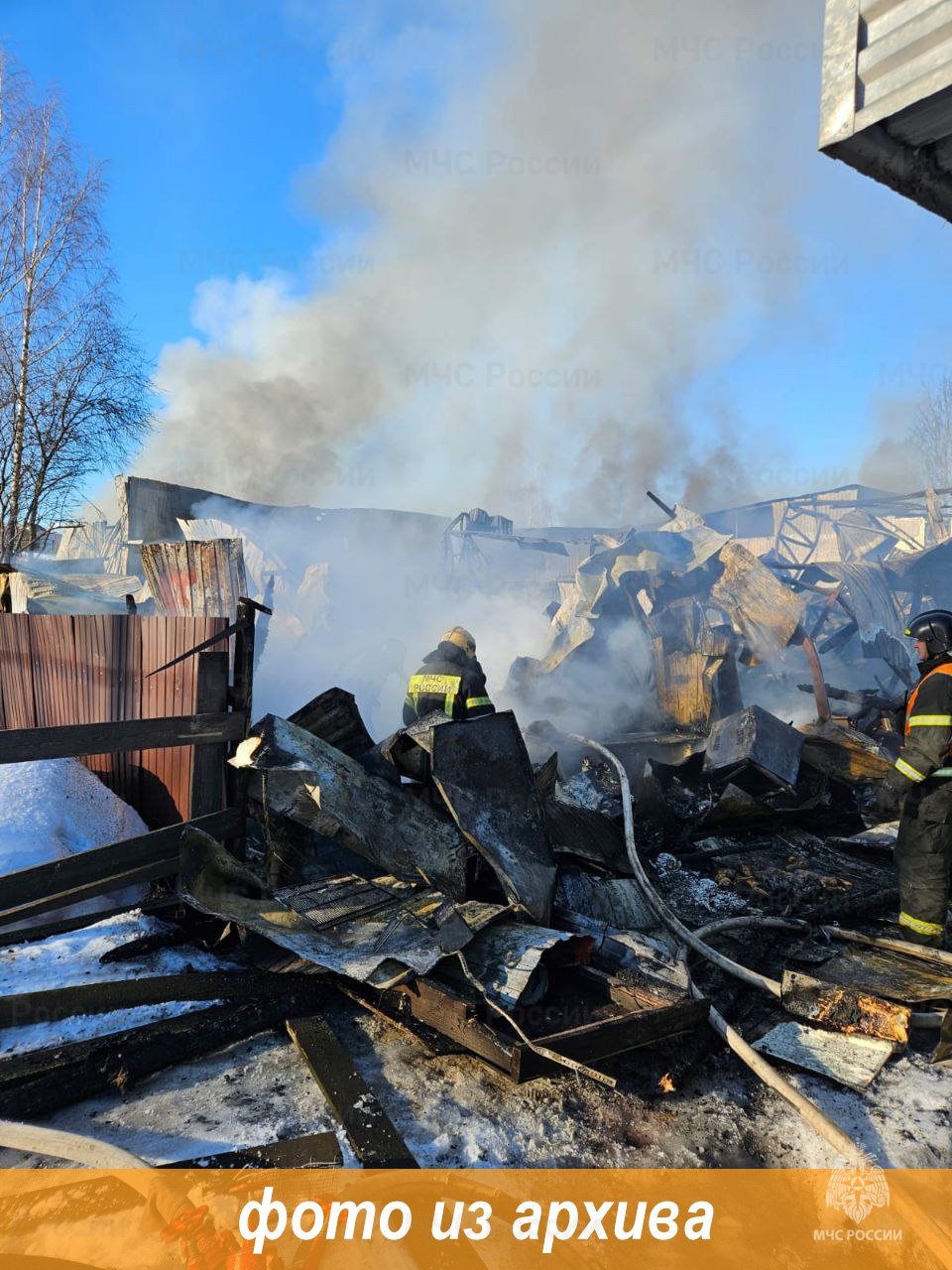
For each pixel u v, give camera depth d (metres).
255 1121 2.40
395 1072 2.70
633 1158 2.34
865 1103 2.66
